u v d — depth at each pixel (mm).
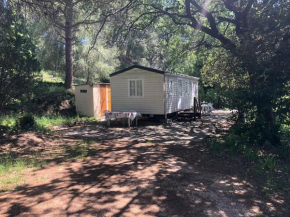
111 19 11836
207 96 23125
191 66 21875
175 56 15398
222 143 8148
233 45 8266
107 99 17172
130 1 10781
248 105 7629
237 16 9070
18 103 11250
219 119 15398
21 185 4742
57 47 22641
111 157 6785
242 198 4207
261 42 7113
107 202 3980
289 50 6664
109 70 22781
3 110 12062
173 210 3736
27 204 3910
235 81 8250
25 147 8023
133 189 4504
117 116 12625
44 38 20656
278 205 3992
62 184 4773
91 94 15938
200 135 10148
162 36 14633
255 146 7449
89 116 16109
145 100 14141
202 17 13781
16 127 9984
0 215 3555
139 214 3607
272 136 7422
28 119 10680
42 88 11148
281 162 6289
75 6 11484
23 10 9789
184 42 15164
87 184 4762
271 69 6801
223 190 4520
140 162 6270
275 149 7184
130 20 12422
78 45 22766
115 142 8898
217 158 6629
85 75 22906
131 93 14484
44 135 9695
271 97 6785
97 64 22125
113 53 24109
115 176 5215
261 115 7613
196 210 3748
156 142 8875
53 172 5535
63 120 13867
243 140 7711
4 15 9086
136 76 14242
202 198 4164
